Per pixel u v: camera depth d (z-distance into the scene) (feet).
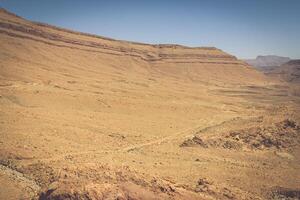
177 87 602.44
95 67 638.12
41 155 199.31
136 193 113.19
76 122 285.84
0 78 403.75
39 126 256.52
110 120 309.22
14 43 558.97
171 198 118.93
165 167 192.24
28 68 479.41
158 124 314.14
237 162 212.23
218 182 170.71
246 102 528.63
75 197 109.60
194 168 194.39
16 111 287.07
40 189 147.84
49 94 356.59
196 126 316.19
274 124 260.83
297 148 239.30
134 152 225.76
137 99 401.90
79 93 382.01
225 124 319.88
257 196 159.22
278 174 192.85
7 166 184.34
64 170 158.30
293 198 163.73
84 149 221.25
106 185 112.88
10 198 146.61
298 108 333.42
